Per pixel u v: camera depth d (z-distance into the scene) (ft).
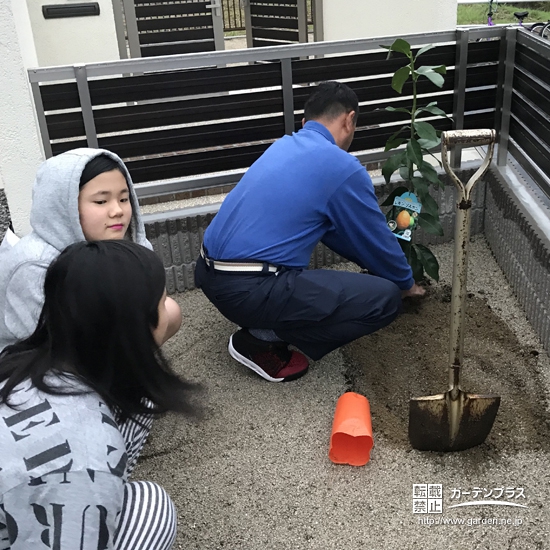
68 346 4.19
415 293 10.26
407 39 11.23
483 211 12.44
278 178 8.46
